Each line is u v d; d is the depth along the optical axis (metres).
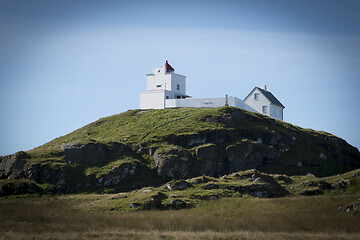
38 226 103.25
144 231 99.31
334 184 154.38
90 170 173.62
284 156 197.88
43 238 89.50
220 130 196.62
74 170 172.00
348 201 126.62
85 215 120.12
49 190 160.75
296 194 151.88
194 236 92.12
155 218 113.12
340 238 92.50
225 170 183.50
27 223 108.25
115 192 163.12
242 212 123.88
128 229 101.62
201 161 179.88
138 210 127.38
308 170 192.62
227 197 142.50
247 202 135.50
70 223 108.81
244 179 161.25
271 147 199.25
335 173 198.62
